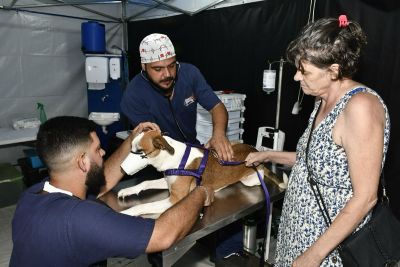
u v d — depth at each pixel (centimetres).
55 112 410
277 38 256
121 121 408
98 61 374
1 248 246
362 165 85
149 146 128
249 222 205
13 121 359
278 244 125
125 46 423
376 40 196
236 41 288
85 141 91
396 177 196
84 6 397
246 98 289
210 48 313
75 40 407
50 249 81
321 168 97
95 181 97
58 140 87
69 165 89
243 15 278
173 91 180
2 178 317
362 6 200
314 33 88
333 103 97
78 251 82
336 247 96
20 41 370
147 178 180
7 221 288
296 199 109
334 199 98
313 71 92
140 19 395
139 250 86
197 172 136
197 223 125
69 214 82
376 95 90
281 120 264
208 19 310
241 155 162
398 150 194
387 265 97
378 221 99
